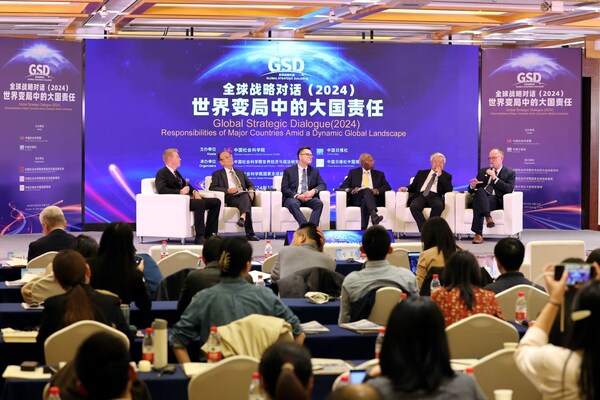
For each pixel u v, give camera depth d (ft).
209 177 51.42
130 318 21.63
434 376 9.85
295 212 47.70
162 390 15.14
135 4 47.85
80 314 16.81
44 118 52.95
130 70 54.03
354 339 18.65
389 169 56.03
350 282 20.61
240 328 15.99
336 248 31.78
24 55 52.39
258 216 48.49
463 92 56.39
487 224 48.52
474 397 10.00
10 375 15.14
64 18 51.34
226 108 54.80
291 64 55.16
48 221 28.63
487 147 56.80
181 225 46.62
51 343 16.03
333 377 15.42
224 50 54.65
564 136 57.06
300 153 49.01
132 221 54.39
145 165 54.34
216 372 13.98
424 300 10.05
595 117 60.64
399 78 55.83
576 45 62.18
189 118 54.54
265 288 17.38
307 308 22.07
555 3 47.29
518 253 21.03
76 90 53.67
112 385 9.77
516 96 56.80
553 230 57.21
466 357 17.30
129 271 20.48
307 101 55.31
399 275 20.72
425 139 56.18
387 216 49.70
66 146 53.57
